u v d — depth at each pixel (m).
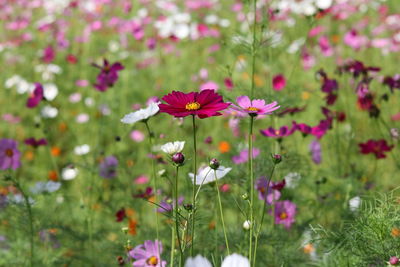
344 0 3.99
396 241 1.41
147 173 2.52
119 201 2.01
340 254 1.55
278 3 3.49
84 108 3.46
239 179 1.67
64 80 3.85
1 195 1.81
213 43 4.12
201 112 1.26
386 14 4.01
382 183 2.08
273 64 2.10
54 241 1.92
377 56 3.57
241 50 1.75
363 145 1.94
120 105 3.27
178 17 4.04
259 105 1.33
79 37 4.28
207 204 1.74
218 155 1.99
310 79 3.24
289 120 2.56
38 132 3.17
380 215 1.42
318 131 1.71
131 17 4.82
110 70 2.15
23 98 3.61
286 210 1.74
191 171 1.84
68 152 2.98
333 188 1.91
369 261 1.42
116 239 1.85
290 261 1.65
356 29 3.96
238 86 1.75
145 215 2.12
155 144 2.10
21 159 2.92
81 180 2.38
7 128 3.26
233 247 1.66
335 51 3.49
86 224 1.93
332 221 1.82
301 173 1.80
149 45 3.81
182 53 4.09
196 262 1.13
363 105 1.95
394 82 1.95
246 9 1.78
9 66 4.07
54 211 1.93
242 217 1.73
